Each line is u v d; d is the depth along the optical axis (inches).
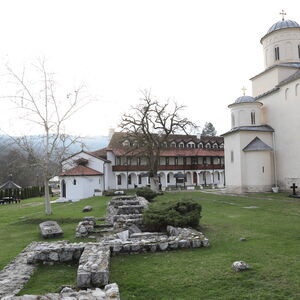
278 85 1210.0
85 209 837.2
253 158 1229.7
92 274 245.4
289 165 1167.0
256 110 1312.7
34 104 946.7
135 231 475.5
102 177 1755.7
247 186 1242.0
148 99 1440.7
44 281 270.7
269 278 252.7
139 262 311.7
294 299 214.1
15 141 805.2
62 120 849.5
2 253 392.5
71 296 195.0
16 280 271.7
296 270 269.0
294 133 1137.4
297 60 1331.2
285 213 653.3
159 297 226.2
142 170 2010.3
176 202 503.5
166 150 2160.4
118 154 1911.9
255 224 525.0
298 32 1330.0
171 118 1385.3
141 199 869.8
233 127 1359.5
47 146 823.1
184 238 372.8
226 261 303.4
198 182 2206.0
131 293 235.3
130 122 1397.6
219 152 2277.3
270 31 1376.7
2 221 784.9
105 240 398.3
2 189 1855.3
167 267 292.2
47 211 793.6
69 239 469.7
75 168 1643.7
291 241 384.2
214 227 507.5
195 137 2399.1
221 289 235.3
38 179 2330.2
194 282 251.3
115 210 714.8
